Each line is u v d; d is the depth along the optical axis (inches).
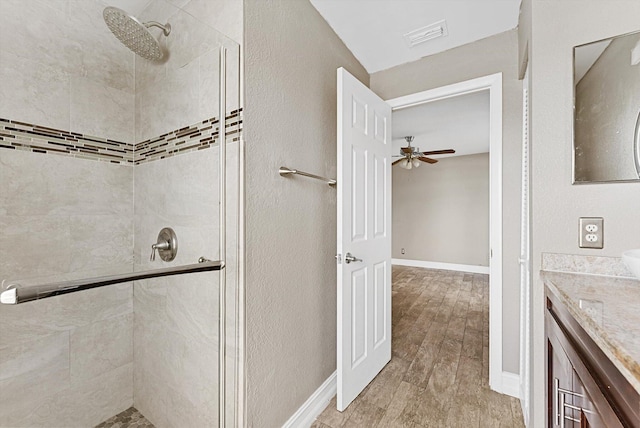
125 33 51.3
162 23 51.3
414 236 246.7
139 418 54.9
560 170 46.9
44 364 46.0
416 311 130.3
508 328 70.5
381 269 79.7
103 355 52.2
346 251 63.6
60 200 47.1
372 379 75.0
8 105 42.4
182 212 51.3
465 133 161.2
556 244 47.1
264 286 50.2
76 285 45.7
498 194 71.7
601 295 33.9
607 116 43.9
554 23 47.7
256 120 48.5
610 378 23.3
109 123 52.7
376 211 77.2
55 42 46.9
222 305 47.4
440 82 80.0
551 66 47.9
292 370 57.2
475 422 60.4
